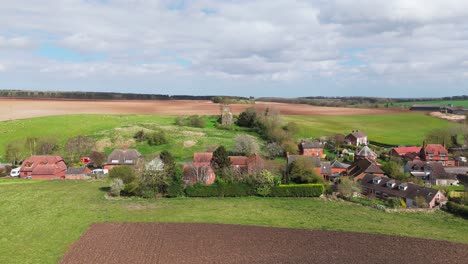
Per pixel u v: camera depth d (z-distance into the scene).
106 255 43.47
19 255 43.72
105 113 180.00
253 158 93.56
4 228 53.59
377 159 121.38
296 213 64.06
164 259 42.53
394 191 79.88
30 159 103.38
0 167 106.12
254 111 164.50
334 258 43.69
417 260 43.66
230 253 44.69
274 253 44.91
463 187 87.25
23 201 69.94
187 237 50.09
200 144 129.62
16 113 168.38
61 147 124.69
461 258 44.53
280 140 132.25
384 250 46.66
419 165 102.38
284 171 85.56
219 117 178.50
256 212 64.12
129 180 79.69
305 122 184.00
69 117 161.00
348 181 80.50
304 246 47.50
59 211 62.78
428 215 66.00
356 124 184.88
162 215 61.19
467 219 64.31
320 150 122.06
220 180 78.31
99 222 56.44
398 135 161.62
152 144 128.50
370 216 63.62
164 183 75.19
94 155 111.56
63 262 41.47
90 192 79.12
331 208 68.44
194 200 73.44
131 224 55.59
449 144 141.12
